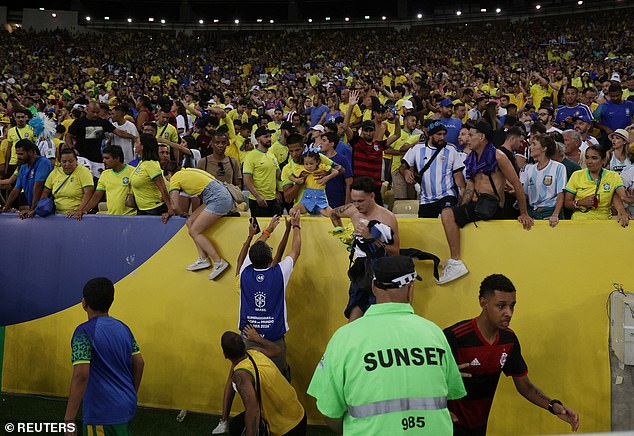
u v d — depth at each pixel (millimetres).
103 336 4449
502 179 5527
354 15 47094
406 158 6801
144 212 6953
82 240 6844
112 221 6758
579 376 5242
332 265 5969
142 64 38406
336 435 5773
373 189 5383
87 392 4438
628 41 32594
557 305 5328
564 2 41344
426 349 2914
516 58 33750
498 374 4012
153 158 6895
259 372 4855
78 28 42875
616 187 5547
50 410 6496
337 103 12844
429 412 2816
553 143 6074
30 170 7387
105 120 9812
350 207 5645
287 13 47594
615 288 5199
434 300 5625
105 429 4500
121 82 31000
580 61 29141
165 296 6488
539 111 9500
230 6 47469
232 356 4938
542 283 5375
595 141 8727
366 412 2809
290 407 4977
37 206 7008
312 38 42312
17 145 7320
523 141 8148
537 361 5348
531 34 37625
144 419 6234
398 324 2969
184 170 6398
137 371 4734
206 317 6332
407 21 43062
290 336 6078
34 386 6906
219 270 6219
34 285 6977
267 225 6152
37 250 7000
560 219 5930
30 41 39344
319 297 6004
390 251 5277
